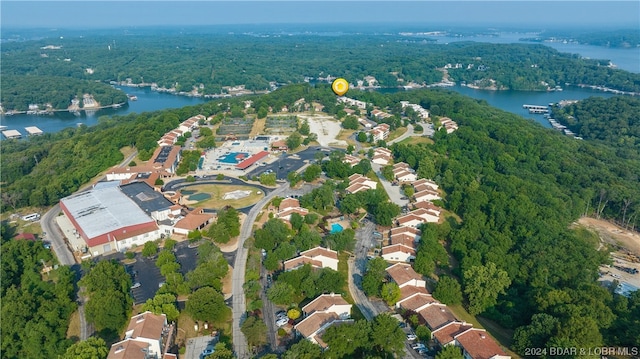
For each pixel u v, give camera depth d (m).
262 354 138.88
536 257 193.00
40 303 157.75
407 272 176.88
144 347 132.38
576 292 160.12
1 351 143.12
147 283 178.12
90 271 174.25
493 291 167.75
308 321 146.75
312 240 198.00
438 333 144.00
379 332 135.25
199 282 167.38
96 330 153.12
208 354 139.00
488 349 133.62
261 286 175.38
